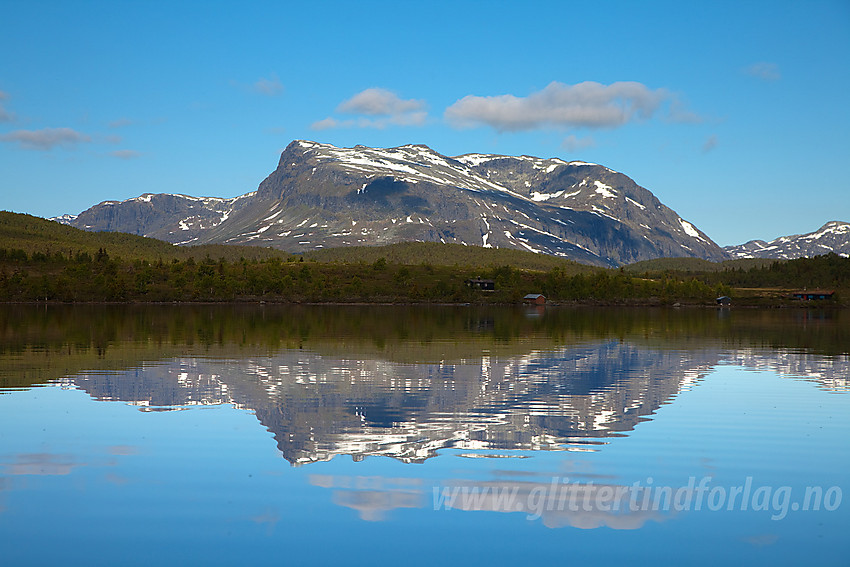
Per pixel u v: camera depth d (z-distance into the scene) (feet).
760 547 76.33
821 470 101.24
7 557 72.38
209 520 81.56
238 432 121.19
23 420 129.70
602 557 73.56
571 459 106.11
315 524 80.84
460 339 311.68
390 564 71.20
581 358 238.07
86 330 338.54
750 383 181.88
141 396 155.22
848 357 247.29
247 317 481.87
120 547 74.74
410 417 135.23
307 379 181.98
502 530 79.92
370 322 438.40
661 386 175.94
